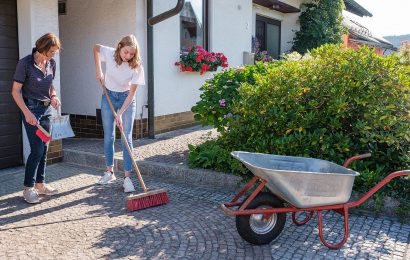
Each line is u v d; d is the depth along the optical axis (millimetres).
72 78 7738
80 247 3449
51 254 3324
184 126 8508
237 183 4914
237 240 3615
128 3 7059
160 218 4082
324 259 3301
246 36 10570
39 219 4023
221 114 5859
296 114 4719
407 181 4434
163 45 7688
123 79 4781
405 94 4645
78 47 7605
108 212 4223
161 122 7840
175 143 6934
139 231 3775
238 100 5375
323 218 4117
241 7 10234
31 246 3457
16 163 5801
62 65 7801
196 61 8094
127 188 4832
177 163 5574
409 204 4164
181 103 8367
